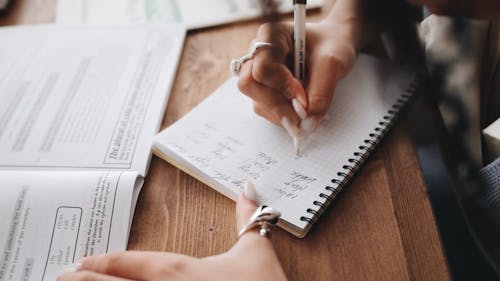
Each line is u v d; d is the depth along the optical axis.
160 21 0.76
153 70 0.66
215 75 0.66
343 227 0.47
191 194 0.51
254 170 0.51
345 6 0.62
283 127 0.56
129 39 0.72
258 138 0.55
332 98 0.58
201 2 0.79
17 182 0.50
